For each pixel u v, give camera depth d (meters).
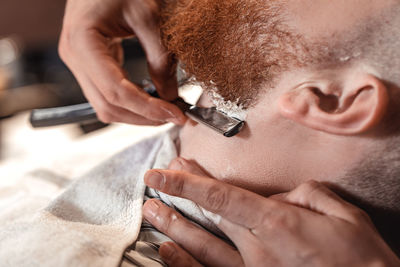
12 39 1.43
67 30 0.53
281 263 0.33
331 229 0.33
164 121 0.48
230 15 0.39
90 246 0.34
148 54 0.51
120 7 0.51
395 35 0.32
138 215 0.42
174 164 0.43
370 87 0.33
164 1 0.51
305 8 0.35
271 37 0.37
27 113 1.25
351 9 0.34
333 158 0.36
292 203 0.36
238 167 0.40
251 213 0.35
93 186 0.47
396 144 0.34
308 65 0.36
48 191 0.62
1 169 0.78
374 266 0.32
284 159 0.38
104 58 0.50
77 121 0.64
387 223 0.39
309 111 0.35
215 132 0.42
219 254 0.38
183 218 0.41
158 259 0.39
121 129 0.90
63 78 1.36
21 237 0.37
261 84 0.38
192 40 0.42
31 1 1.42
